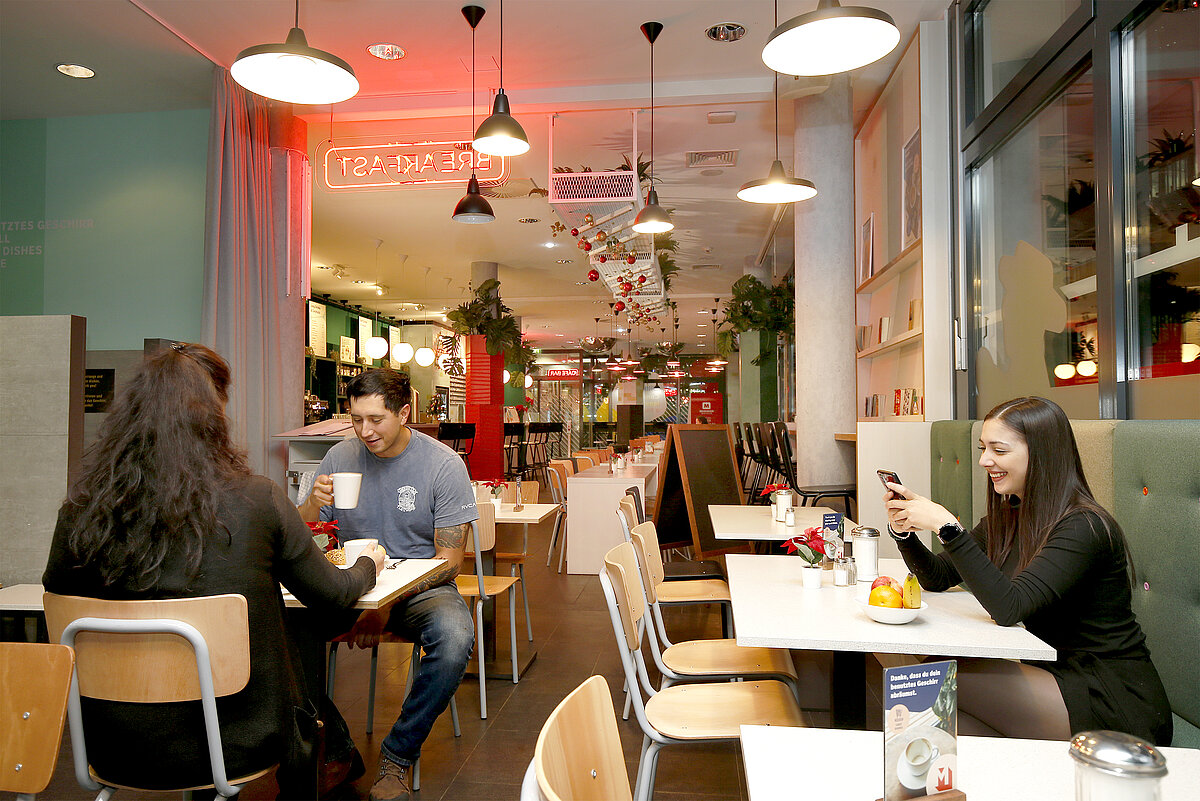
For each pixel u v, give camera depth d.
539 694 3.57
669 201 8.87
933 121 4.70
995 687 1.90
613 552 2.12
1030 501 1.95
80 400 2.94
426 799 2.51
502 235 10.48
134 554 1.56
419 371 19.12
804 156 5.62
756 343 13.39
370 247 11.24
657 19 4.77
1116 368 2.78
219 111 5.08
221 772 1.56
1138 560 2.22
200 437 1.65
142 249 5.93
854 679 2.14
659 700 2.16
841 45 3.02
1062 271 3.32
